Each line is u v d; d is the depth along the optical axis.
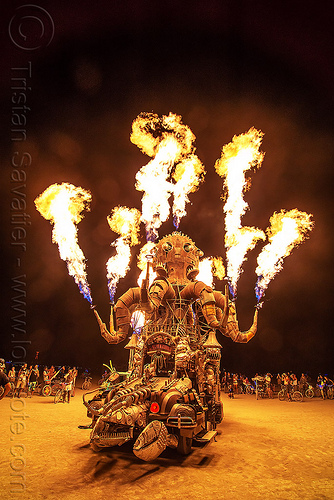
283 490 5.53
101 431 6.40
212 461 6.96
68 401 15.50
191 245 10.31
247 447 8.09
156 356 8.30
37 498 4.98
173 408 6.84
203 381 8.95
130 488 5.48
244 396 22.17
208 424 8.62
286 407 15.98
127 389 7.35
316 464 6.86
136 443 6.05
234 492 5.41
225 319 8.65
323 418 12.41
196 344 9.02
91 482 5.68
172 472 6.23
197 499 5.13
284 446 8.22
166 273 9.84
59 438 8.52
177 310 9.24
